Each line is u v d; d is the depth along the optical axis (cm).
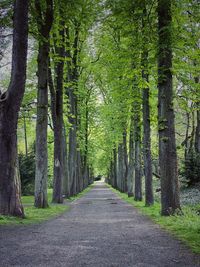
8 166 1361
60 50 2462
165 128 1599
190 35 1595
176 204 1582
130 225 1284
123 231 1112
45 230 1109
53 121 2528
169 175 1591
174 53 1755
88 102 4497
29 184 3938
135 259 692
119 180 5353
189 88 1833
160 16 1567
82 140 4634
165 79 1595
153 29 1611
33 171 3912
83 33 2852
